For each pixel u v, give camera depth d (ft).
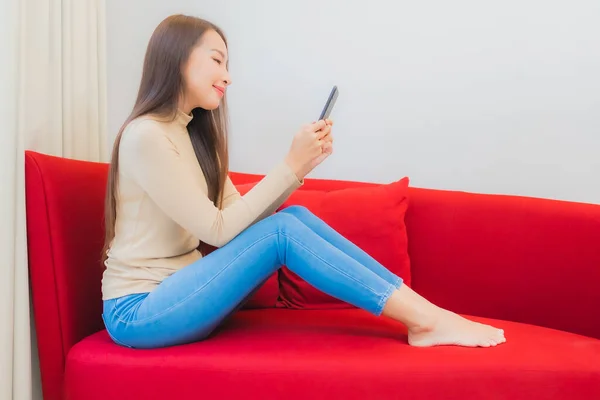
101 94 6.23
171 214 4.32
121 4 7.14
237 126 7.30
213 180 5.12
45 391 4.59
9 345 4.38
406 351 4.04
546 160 6.86
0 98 4.30
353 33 7.14
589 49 6.75
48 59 5.26
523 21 6.85
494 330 4.35
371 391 3.76
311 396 3.77
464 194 6.14
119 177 4.58
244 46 7.27
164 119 4.59
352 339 4.36
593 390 3.83
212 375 3.85
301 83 7.22
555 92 6.82
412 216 6.22
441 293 5.99
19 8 4.55
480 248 5.86
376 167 7.18
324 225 4.59
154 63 4.70
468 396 3.77
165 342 4.20
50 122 5.33
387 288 4.19
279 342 4.27
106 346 4.25
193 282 4.22
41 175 4.59
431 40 7.04
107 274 4.58
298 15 7.20
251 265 4.25
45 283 4.58
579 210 5.54
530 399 3.79
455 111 7.03
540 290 5.59
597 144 6.76
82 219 5.02
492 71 6.94
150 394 3.90
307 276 4.28
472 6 6.96
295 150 4.65
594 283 5.37
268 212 4.85
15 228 4.49
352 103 7.18
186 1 7.23
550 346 4.26
